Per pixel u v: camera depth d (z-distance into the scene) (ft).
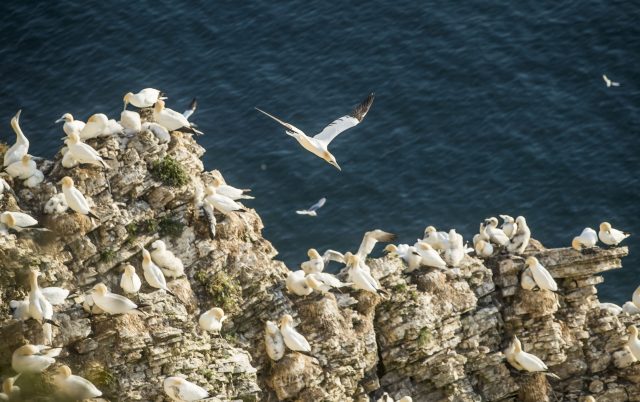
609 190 224.74
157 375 141.59
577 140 233.76
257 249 157.89
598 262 169.07
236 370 146.92
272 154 228.84
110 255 149.48
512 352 162.81
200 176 162.20
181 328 145.48
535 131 235.20
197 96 240.94
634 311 175.22
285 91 241.96
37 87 241.76
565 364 169.37
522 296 165.58
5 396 131.85
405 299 159.94
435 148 231.30
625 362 169.48
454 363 160.56
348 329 155.12
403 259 163.53
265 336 151.84
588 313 171.22
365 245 165.58
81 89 241.76
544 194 224.12
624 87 244.22
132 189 153.28
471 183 225.35
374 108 239.09
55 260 146.51
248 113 237.25
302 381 150.41
